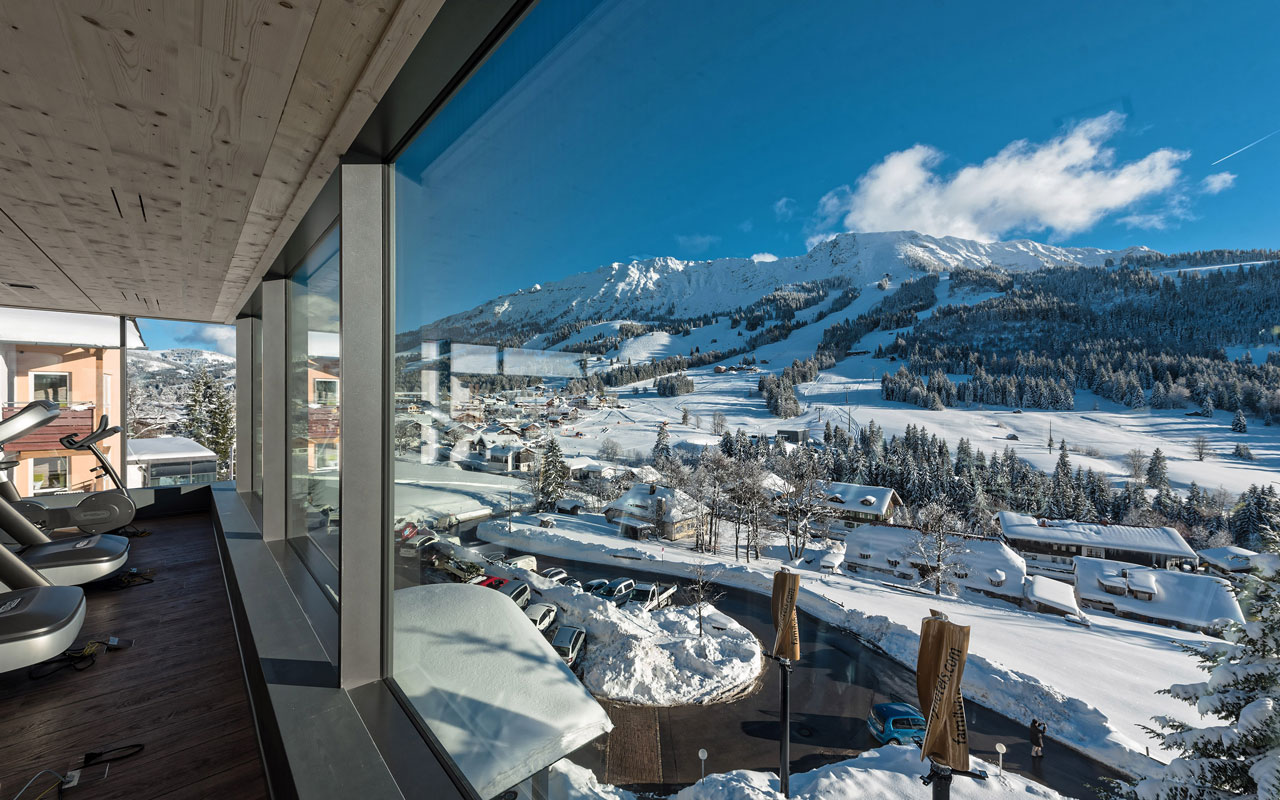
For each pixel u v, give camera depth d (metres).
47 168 1.78
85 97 1.34
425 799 1.09
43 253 2.83
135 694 1.95
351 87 1.26
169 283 3.51
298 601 2.20
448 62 1.12
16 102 1.36
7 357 8.18
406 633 1.56
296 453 3.20
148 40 1.11
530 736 1.29
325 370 2.49
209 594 2.98
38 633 1.91
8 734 1.71
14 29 1.07
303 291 3.08
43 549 2.88
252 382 4.63
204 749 1.64
